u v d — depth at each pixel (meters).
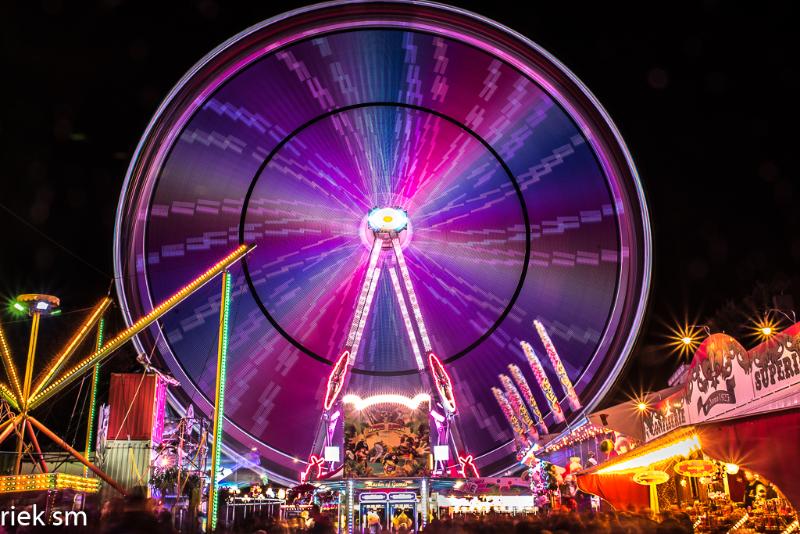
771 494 16.89
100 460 25.80
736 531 15.04
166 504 25.69
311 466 31.33
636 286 41.69
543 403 43.41
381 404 30.86
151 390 26.98
